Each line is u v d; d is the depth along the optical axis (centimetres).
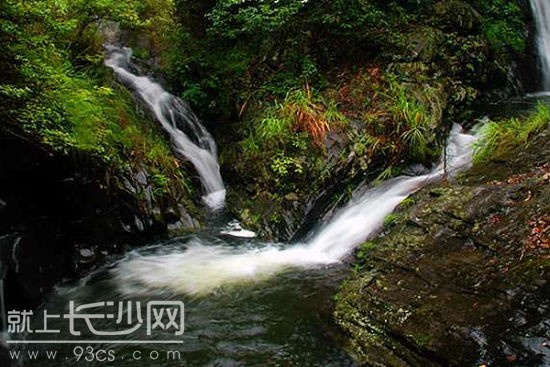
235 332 464
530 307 370
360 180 704
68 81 520
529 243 432
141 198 634
